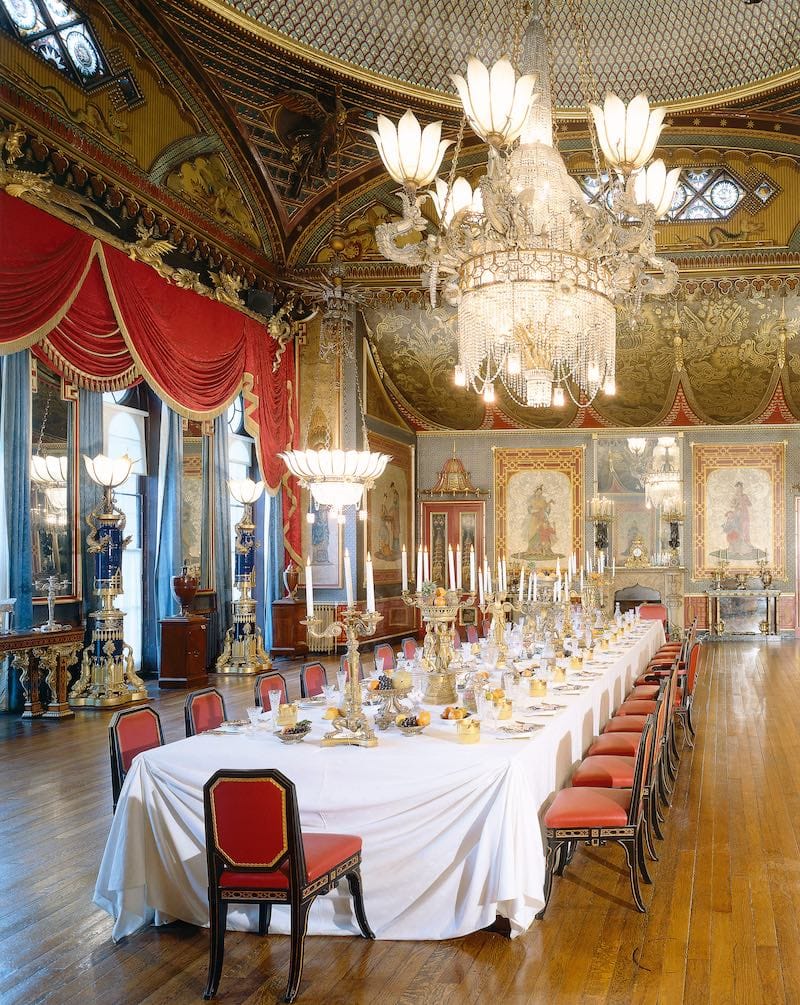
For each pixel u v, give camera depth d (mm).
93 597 10383
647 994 3318
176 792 3953
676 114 12086
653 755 4984
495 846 3717
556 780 4730
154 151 10297
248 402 12328
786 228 13148
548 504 17281
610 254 6230
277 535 13555
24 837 5180
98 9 8984
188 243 11023
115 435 11391
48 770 6730
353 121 12102
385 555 15680
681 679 7691
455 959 3625
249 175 12289
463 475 17453
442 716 4598
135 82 9758
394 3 10742
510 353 7074
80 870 4648
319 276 13516
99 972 3527
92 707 9188
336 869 3545
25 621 9023
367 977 3467
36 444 9633
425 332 15211
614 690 7336
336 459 6488
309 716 4750
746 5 10727
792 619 16828
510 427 17375
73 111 8867
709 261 13391
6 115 7957
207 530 12414
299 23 10406
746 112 11984
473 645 7402
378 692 4633
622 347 15750
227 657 12016
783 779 6652
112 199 9492
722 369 15977
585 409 16984
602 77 11820
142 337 9781
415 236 13672
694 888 4449
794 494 16781
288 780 3240
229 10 9812
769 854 4980
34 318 8117
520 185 6652
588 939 3820
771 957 3639
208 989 3326
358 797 3842
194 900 3957
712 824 5555
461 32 11328
